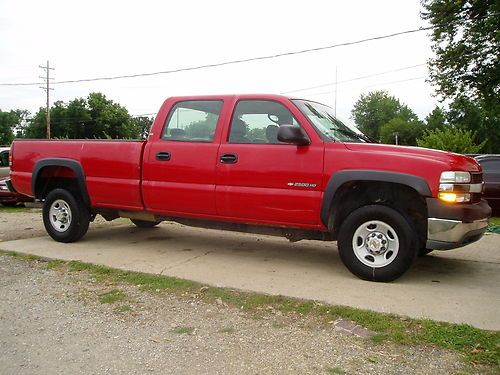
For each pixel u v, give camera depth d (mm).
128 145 6070
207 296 4469
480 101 25672
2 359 3266
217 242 6996
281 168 5051
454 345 3344
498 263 5672
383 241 4766
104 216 6934
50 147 6789
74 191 6879
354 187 5016
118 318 3992
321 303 4191
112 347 3434
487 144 74125
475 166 4891
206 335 3623
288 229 5336
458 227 4426
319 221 4922
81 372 3070
